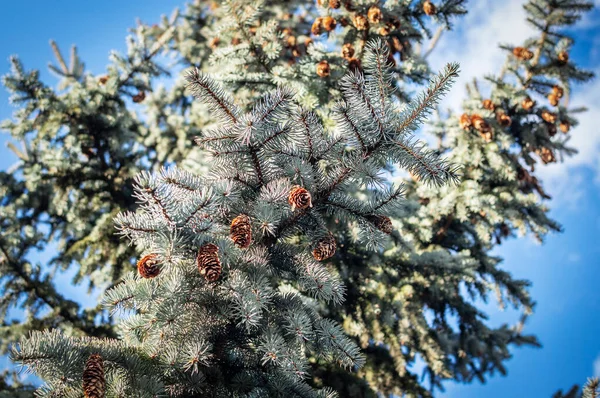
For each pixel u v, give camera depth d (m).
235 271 2.92
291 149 2.99
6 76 6.98
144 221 2.66
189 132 8.34
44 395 2.74
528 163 8.22
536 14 7.73
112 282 6.62
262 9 6.41
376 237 3.02
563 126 7.88
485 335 8.23
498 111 7.64
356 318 6.02
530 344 8.86
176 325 2.84
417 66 5.95
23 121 7.26
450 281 7.33
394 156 2.86
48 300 7.07
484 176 7.84
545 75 7.65
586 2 7.45
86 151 7.92
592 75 7.48
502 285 8.16
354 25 5.75
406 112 2.79
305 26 8.14
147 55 7.87
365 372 6.31
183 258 2.91
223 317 3.01
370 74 2.73
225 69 5.46
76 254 6.92
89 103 7.36
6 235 7.21
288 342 3.00
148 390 2.73
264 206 2.86
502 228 8.66
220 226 2.88
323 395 3.16
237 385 3.21
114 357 2.88
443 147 8.10
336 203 3.03
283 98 2.70
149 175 2.47
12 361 2.52
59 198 7.50
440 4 5.87
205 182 2.91
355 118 2.75
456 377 8.27
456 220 8.12
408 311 6.50
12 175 7.73
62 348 2.67
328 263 5.84
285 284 4.10
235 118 2.81
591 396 3.29
